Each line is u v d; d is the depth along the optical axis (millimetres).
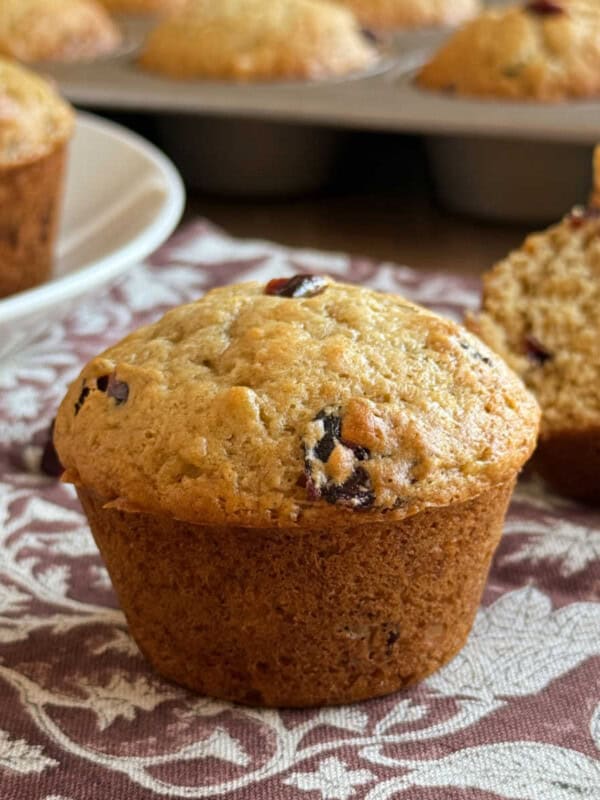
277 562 312
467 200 610
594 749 309
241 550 311
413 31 784
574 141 562
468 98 611
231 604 315
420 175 691
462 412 318
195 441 310
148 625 324
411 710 320
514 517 372
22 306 399
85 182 498
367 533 311
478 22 631
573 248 400
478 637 337
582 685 324
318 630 316
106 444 318
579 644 335
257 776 304
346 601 315
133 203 482
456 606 326
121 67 682
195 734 314
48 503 378
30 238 465
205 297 343
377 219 624
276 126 619
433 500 310
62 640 337
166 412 315
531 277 398
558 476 377
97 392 325
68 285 410
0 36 684
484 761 307
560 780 302
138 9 834
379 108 588
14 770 306
